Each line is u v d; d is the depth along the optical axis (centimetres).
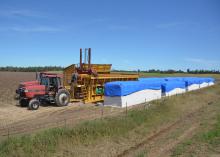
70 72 3114
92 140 1508
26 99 2580
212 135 1662
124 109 2583
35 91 2573
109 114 2309
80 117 2172
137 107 2673
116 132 1667
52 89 2728
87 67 3122
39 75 2778
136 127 1852
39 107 2655
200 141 1563
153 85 3297
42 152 1279
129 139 1631
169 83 3900
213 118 2238
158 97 3406
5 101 2972
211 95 4147
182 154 1357
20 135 1560
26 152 1260
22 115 2248
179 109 2695
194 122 2123
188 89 4641
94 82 3105
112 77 3288
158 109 2442
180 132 1814
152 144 1559
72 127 1648
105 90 2844
